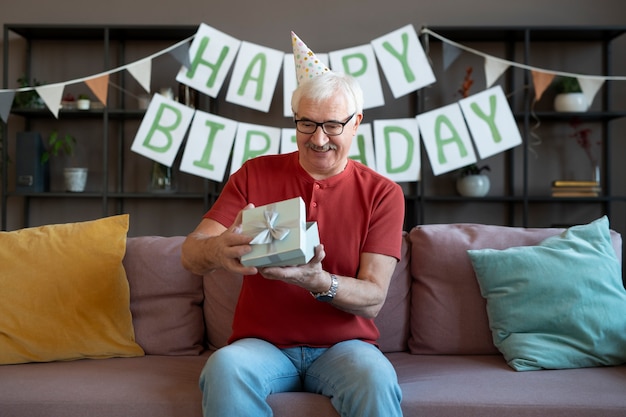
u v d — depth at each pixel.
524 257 1.73
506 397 1.39
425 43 3.34
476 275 1.79
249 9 3.57
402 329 1.85
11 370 1.61
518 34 3.45
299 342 1.50
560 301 1.66
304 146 1.52
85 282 1.76
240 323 1.55
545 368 1.61
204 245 1.37
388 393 1.28
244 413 1.27
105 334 1.76
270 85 3.28
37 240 1.81
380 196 1.58
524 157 3.34
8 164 3.61
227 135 3.30
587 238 1.79
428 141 3.27
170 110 3.27
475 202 3.62
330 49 3.57
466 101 3.27
